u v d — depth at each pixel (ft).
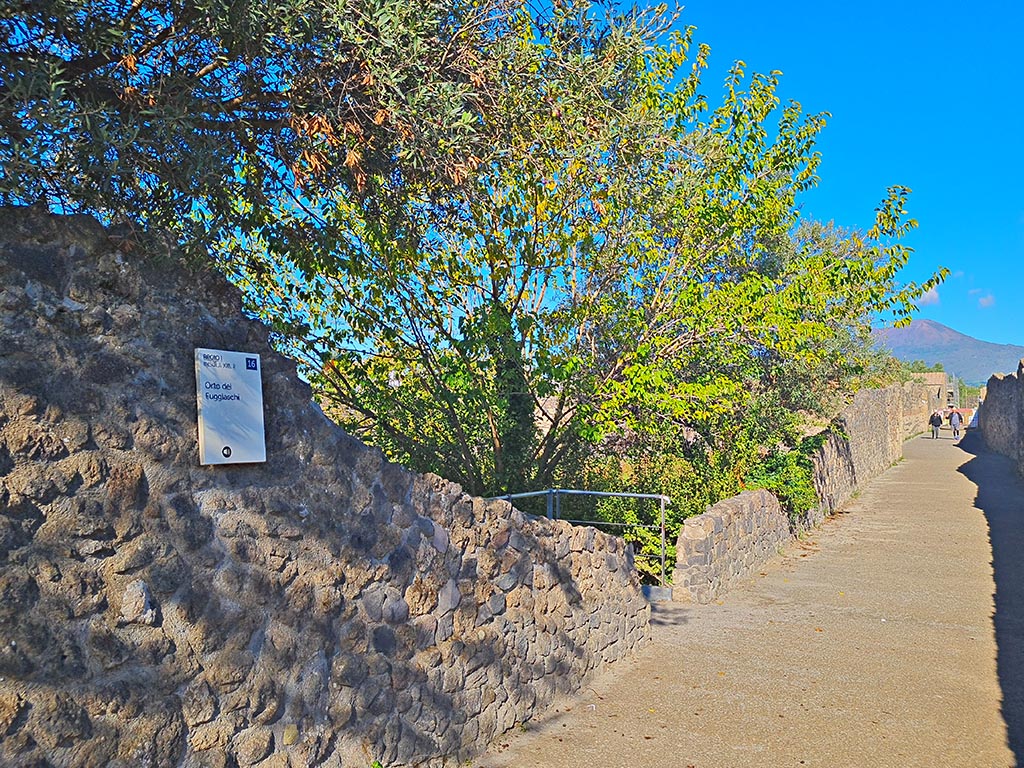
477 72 14.73
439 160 14.28
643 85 23.90
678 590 29.14
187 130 11.50
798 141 30.37
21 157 9.20
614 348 27.78
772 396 45.73
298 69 13.03
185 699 10.43
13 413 8.96
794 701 19.20
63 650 9.11
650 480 37.83
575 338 26.99
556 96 17.78
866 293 32.63
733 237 29.27
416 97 13.00
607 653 21.43
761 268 37.29
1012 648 23.47
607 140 19.84
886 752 16.39
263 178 15.47
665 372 25.76
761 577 33.47
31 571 8.93
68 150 10.14
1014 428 82.02
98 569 9.62
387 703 13.75
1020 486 63.82
